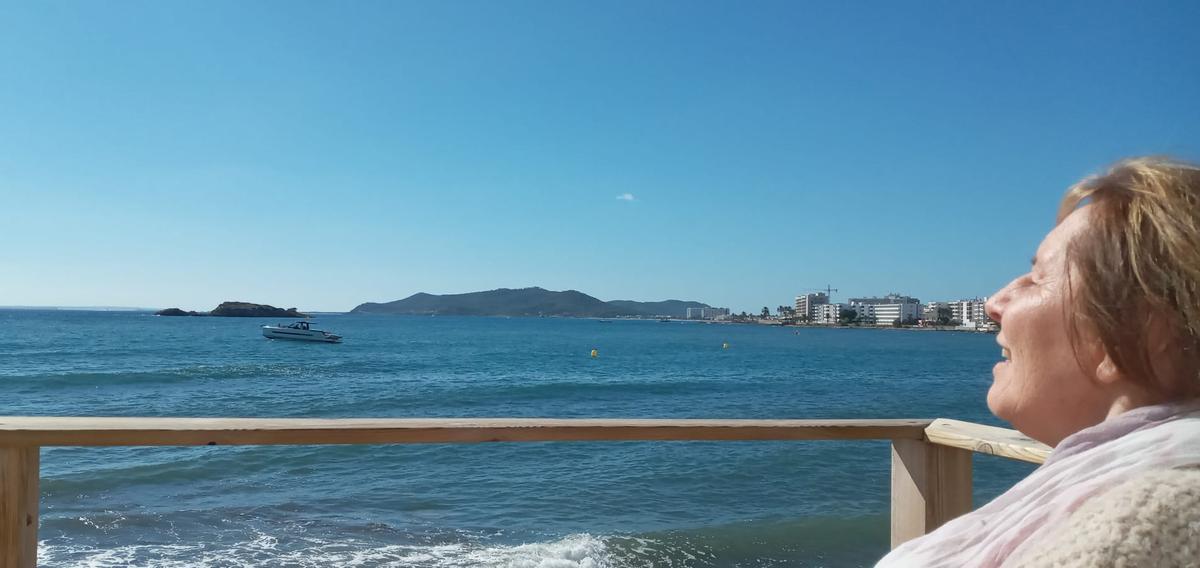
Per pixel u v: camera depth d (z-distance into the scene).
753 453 15.22
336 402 27.22
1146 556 0.54
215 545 8.95
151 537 9.26
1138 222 0.70
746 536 9.65
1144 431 0.67
